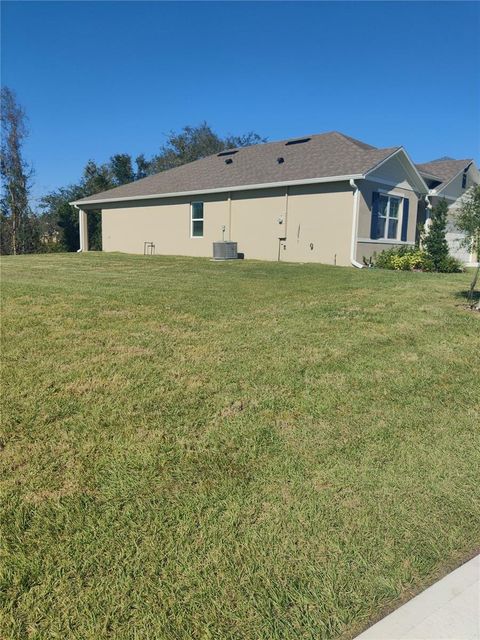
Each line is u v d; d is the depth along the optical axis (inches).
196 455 111.2
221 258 609.6
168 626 66.6
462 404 144.7
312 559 80.1
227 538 84.6
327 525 88.7
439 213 540.1
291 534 86.0
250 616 68.7
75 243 1139.3
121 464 106.6
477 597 73.6
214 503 94.3
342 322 230.7
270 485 100.9
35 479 100.3
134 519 89.0
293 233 593.0
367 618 69.2
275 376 157.6
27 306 249.8
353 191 535.5
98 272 429.1
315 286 347.6
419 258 519.2
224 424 125.9
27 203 1135.0
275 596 72.2
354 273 439.5
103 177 1469.0
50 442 114.6
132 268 473.1
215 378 154.9
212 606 70.2
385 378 160.9
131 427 122.6
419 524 90.0
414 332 216.2
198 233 698.8
